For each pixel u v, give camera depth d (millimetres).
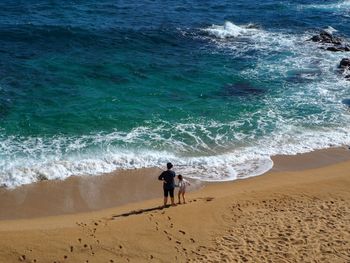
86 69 34531
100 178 21891
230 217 18016
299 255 15844
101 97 30328
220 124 27719
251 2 60656
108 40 40750
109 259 15531
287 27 48906
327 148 25469
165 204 19297
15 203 19781
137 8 53031
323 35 44625
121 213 18828
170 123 27578
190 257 15719
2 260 15312
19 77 32188
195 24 47938
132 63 36344
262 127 27516
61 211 19406
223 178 22250
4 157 22938
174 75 34656
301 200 19500
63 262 15359
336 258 15711
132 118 27891
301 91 32719
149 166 23094
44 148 24062
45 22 43812
